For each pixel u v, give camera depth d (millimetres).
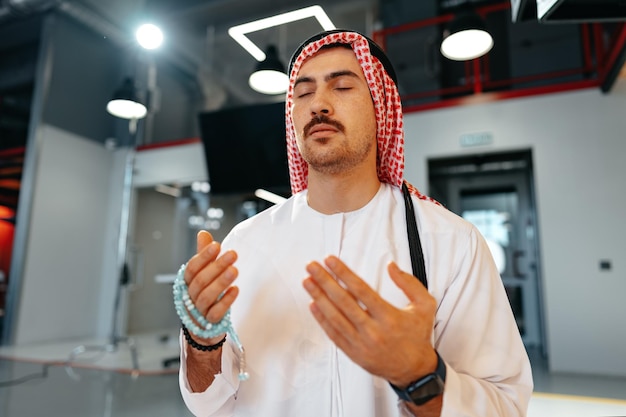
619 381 3457
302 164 943
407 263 706
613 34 3535
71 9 5770
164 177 6480
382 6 6227
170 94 7492
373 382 632
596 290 3801
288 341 693
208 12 6020
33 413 2584
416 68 6047
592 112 4043
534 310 5543
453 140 4480
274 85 3424
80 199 6281
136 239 6855
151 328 7246
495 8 4906
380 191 817
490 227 6000
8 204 6629
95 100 6656
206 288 563
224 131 4738
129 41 6480
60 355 4629
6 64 6836
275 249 778
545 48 6000
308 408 656
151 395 3035
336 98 716
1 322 5750
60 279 5891
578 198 3967
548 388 3236
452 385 516
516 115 4297
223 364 663
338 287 465
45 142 5809
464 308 653
